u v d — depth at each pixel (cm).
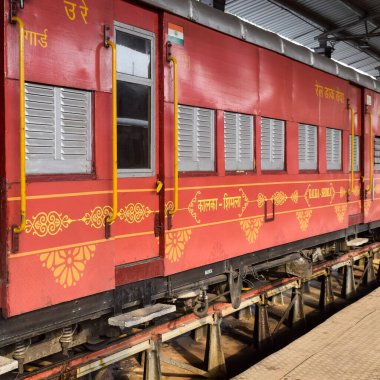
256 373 418
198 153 511
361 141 943
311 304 909
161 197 457
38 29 341
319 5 1049
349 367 428
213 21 519
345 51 1405
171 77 465
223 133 543
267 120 638
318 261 858
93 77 381
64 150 365
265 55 623
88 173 382
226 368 610
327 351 466
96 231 383
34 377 372
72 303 378
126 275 421
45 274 345
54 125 358
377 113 1003
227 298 621
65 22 359
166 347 682
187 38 488
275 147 657
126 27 422
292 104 688
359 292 1002
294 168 694
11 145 323
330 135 821
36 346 394
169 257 464
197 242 501
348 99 877
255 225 601
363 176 937
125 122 424
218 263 550
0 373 313
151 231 452
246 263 600
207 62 516
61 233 356
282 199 662
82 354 411
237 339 717
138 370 595
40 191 342
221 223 538
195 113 506
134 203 433
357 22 1139
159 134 458
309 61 723
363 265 1234
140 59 439
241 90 574
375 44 1380
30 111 342
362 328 532
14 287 325
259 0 980
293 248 711
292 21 1121
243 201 578
